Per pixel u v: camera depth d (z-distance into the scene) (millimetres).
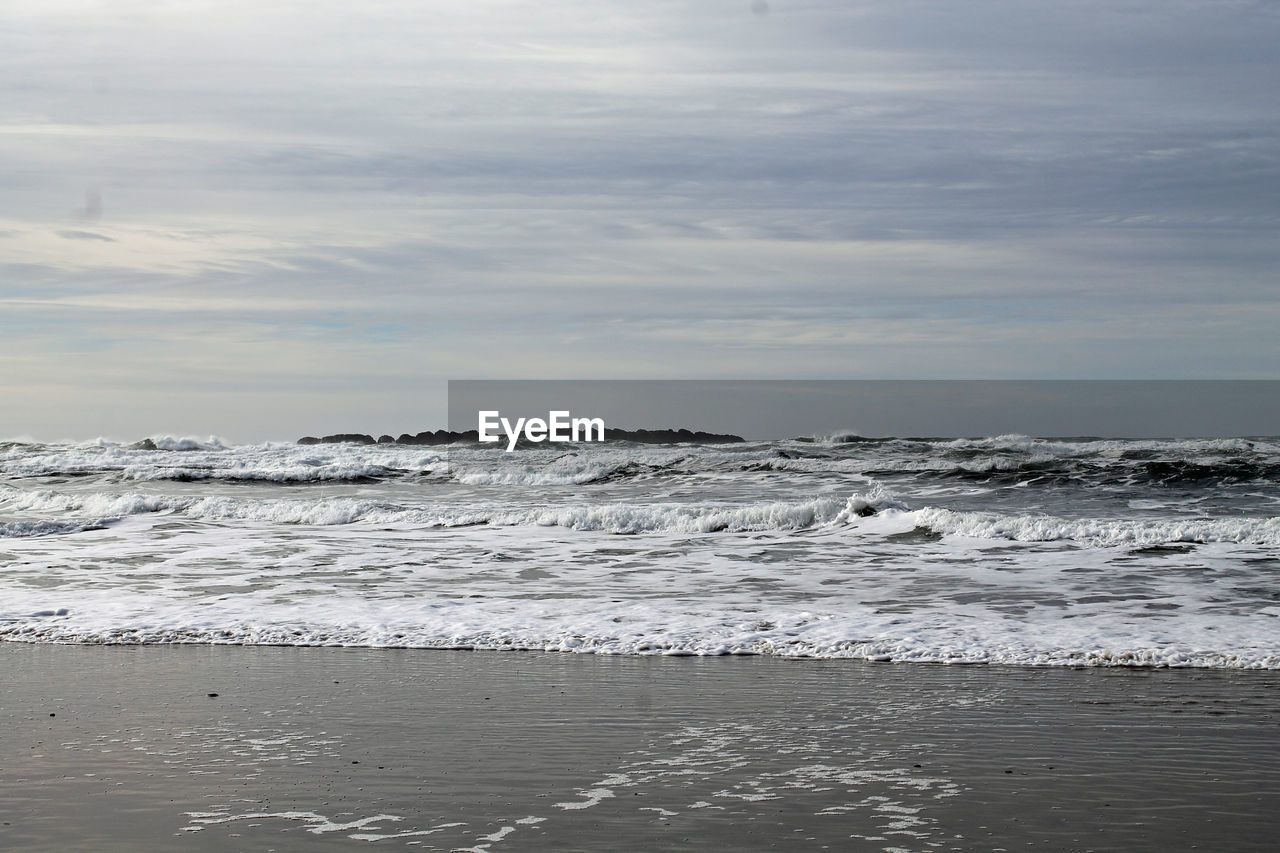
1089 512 21625
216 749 7352
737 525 19875
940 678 9391
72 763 7051
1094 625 11414
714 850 5504
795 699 8672
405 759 7117
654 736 7621
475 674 9680
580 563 16312
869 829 5777
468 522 21125
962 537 18031
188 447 43156
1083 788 6414
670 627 11617
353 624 11898
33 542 18844
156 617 12320
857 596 13422
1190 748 7207
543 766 6945
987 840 5605
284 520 22172
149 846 5602
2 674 9742
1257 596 12938
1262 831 5688
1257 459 29109
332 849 5543
